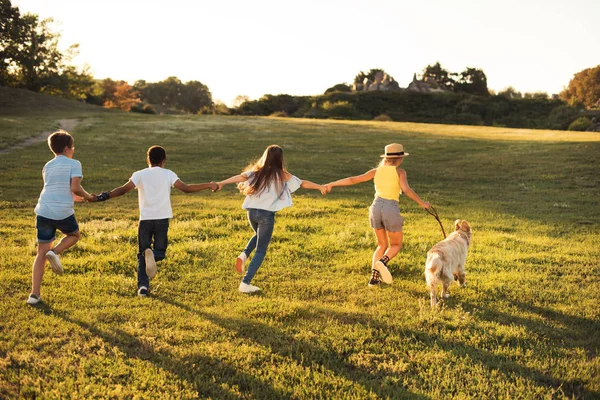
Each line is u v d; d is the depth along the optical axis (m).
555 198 15.39
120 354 4.55
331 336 5.07
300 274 7.10
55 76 78.56
